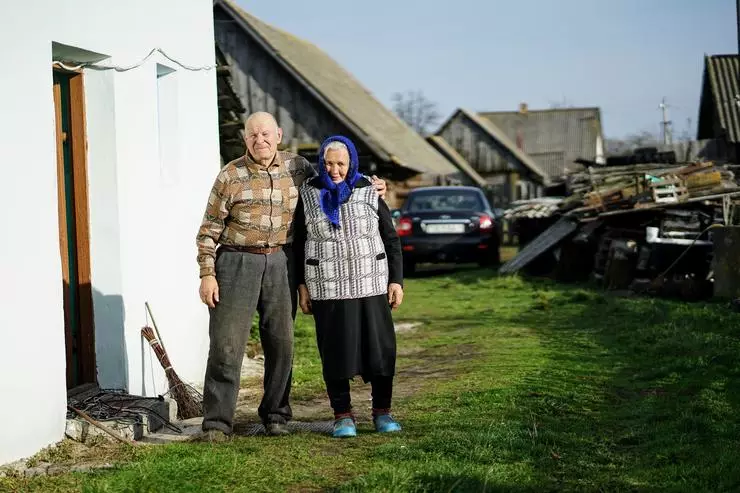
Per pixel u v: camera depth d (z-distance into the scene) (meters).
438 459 5.09
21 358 5.27
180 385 6.87
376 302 5.91
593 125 68.62
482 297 15.08
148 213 7.07
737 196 13.72
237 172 5.80
